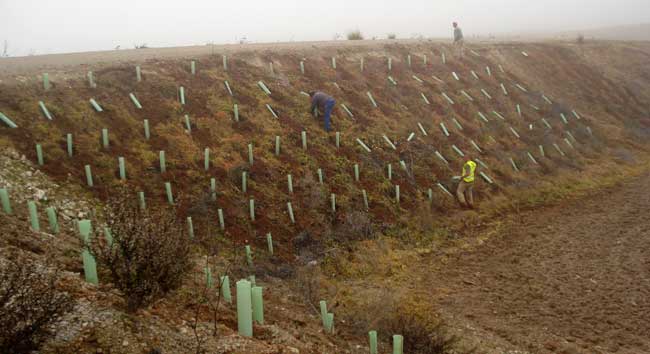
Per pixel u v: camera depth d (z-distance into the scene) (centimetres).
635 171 2136
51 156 1078
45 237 793
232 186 1250
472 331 905
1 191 850
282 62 1897
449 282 1147
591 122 2522
